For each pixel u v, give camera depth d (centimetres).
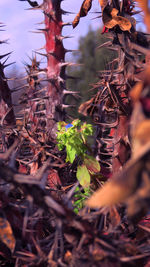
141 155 19
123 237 32
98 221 31
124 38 35
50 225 34
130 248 29
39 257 29
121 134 36
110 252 27
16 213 30
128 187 20
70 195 29
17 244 30
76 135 40
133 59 35
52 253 29
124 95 36
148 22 21
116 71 36
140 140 20
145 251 31
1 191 29
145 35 35
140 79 35
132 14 36
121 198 20
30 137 39
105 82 36
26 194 25
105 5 35
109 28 35
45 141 39
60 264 28
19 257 30
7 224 29
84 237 27
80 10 39
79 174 39
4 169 25
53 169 40
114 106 37
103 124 37
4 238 29
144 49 30
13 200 33
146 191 19
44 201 25
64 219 26
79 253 28
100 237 29
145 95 20
